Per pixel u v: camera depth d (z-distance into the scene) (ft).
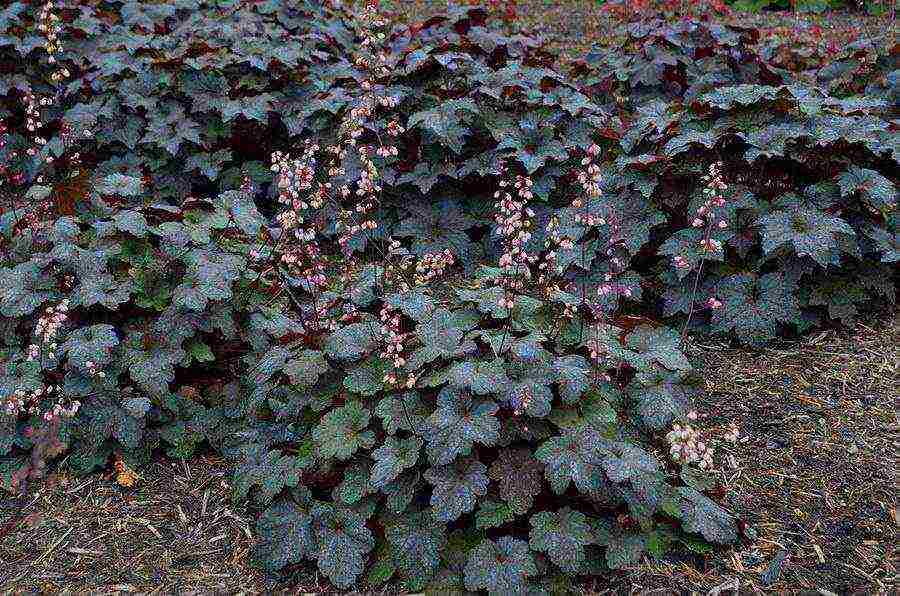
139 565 5.15
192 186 8.04
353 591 4.97
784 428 5.79
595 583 4.91
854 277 6.62
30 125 6.78
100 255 5.93
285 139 8.16
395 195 7.54
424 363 5.19
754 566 4.98
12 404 5.45
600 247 6.83
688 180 6.87
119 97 8.02
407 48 8.29
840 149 6.69
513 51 8.68
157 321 5.82
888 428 5.74
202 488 5.60
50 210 6.61
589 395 5.17
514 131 7.38
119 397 5.66
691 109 6.97
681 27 8.45
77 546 5.25
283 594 4.99
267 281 6.20
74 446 5.73
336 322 5.73
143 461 5.73
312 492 5.32
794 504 5.32
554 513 4.95
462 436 4.88
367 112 6.36
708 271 6.67
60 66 8.42
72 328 5.88
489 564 4.83
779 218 6.41
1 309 5.74
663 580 4.92
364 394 5.22
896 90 7.70
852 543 5.09
